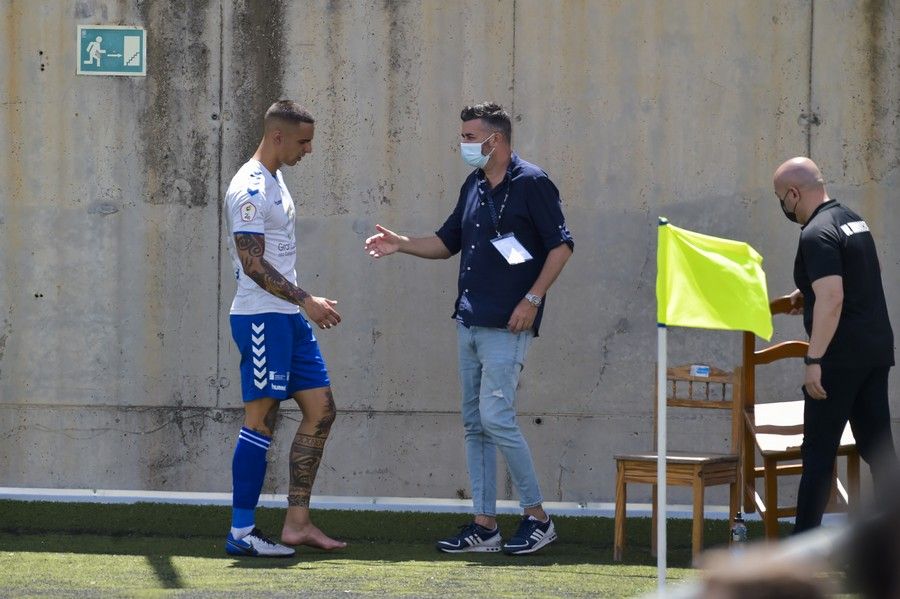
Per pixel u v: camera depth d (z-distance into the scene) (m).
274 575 14.48
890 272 20.30
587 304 20.53
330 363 20.77
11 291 20.81
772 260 20.42
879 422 14.95
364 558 16.33
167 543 17.64
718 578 2.14
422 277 20.66
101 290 20.81
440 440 20.62
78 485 20.78
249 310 15.95
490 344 16.56
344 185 20.75
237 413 20.72
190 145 20.73
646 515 20.06
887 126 20.27
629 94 20.52
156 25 20.73
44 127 20.81
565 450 20.52
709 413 20.36
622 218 20.52
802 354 16.84
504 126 16.66
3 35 20.80
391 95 20.67
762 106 20.38
